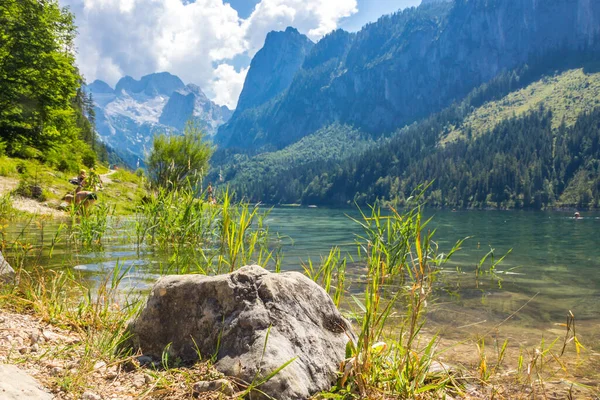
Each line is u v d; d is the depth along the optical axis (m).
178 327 2.83
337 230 17.58
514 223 29.84
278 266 5.00
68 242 9.04
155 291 2.97
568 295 5.92
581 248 12.45
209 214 9.00
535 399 2.81
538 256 10.42
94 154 44.22
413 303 3.01
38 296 4.02
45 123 29.00
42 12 26.92
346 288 6.00
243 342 2.54
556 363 3.49
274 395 2.25
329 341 2.83
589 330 4.36
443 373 3.04
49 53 27.45
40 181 19.83
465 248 11.84
